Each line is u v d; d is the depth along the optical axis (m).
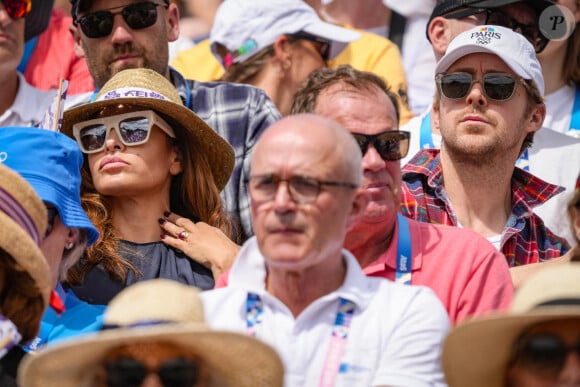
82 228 16.91
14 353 14.95
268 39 24.27
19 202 14.37
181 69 26.77
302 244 13.73
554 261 18.08
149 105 18.97
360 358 13.84
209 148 19.70
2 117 24.84
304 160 13.80
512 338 12.31
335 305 14.10
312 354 13.87
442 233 16.84
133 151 18.78
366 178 16.48
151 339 12.24
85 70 25.70
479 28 19.44
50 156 16.61
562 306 11.84
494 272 16.52
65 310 17.44
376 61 26.23
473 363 12.52
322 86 17.16
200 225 19.06
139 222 18.97
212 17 29.22
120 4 21.70
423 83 27.22
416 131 21.89
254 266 14.49
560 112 23.59
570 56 23.52
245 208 20.80
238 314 14.24
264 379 12.54
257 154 14.02
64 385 12.61
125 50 21.73
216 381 12.64
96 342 12.09
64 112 19.02
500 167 19.58
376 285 14.41
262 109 21.86
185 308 12.47
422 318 14.10
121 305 12.52
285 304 14.23
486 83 19.30
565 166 21.72
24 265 13.96
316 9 26.23
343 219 13.96
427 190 20.03
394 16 28.14
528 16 22.16
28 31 25.14
